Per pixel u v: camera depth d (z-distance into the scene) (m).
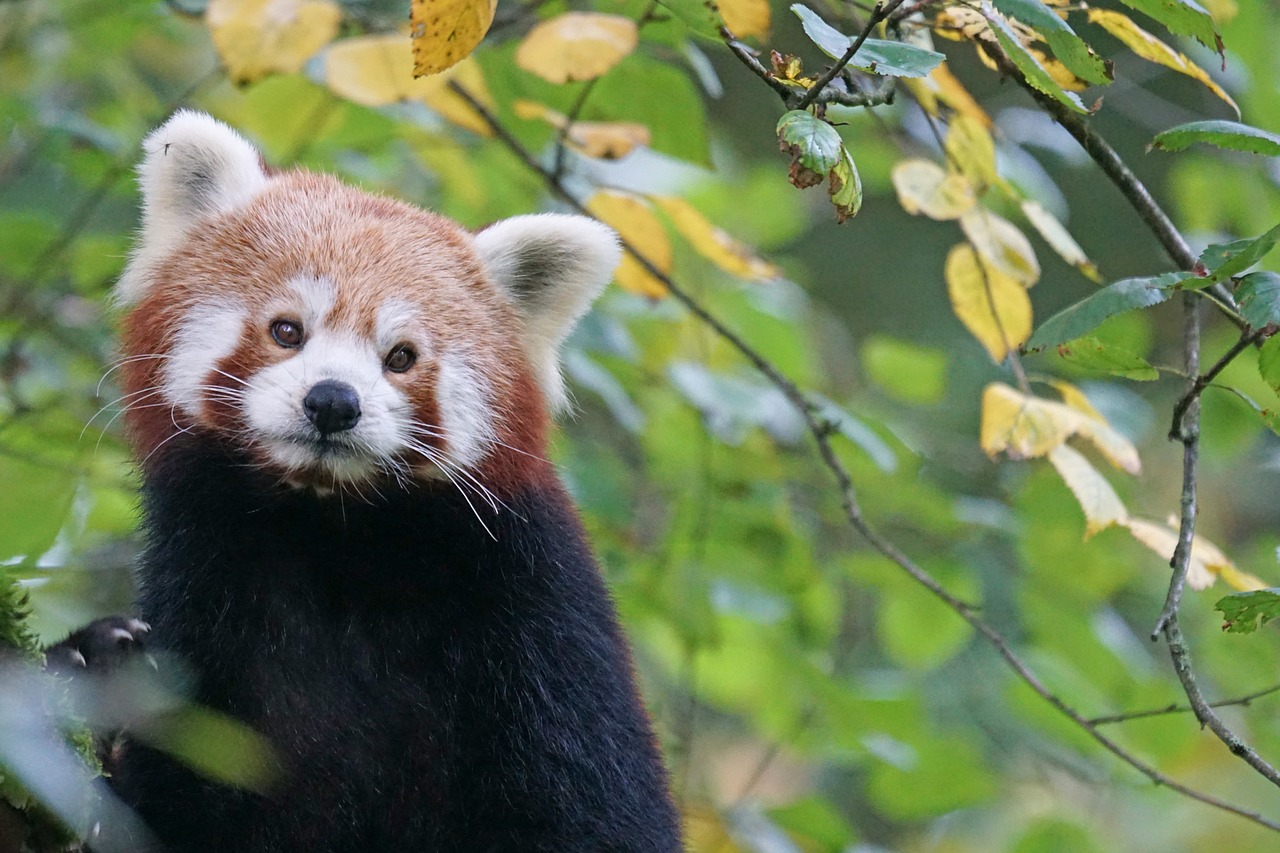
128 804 6.12
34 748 3.48
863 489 10.52
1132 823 13.69
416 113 10.10
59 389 9.47
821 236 18.47
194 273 6.95
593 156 8.27
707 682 11.27
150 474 6.86
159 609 6.75
